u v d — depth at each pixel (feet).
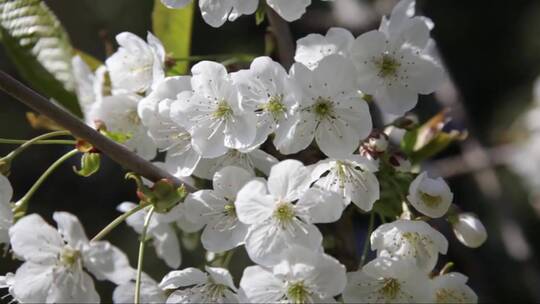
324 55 1.77
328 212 1.68
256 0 1.76
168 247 1.94
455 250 2.28
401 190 1.76
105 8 3.75
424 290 1.71
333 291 1.67
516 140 2.85
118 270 1.68
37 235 1.68
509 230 2.27
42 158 3.68
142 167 1.70
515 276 2.61
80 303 1.69
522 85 4.34
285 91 1.71
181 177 1.79
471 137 2.30
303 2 1.74
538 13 4.47
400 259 1.70
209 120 1.73
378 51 1.78
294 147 1.72
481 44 4.49
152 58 1.87
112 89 1.89
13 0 1.76
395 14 1.82
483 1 4.50
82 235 1.67
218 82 1.73
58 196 3.67
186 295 1.73
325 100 1.72
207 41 3.88
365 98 1.82
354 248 1.82
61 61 1.76
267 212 1.68
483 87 4.43
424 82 1.82
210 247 1.73
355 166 1.74
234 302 1.73
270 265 1.67
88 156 1.71
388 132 1.84
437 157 3.22
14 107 3.65
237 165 1.77
